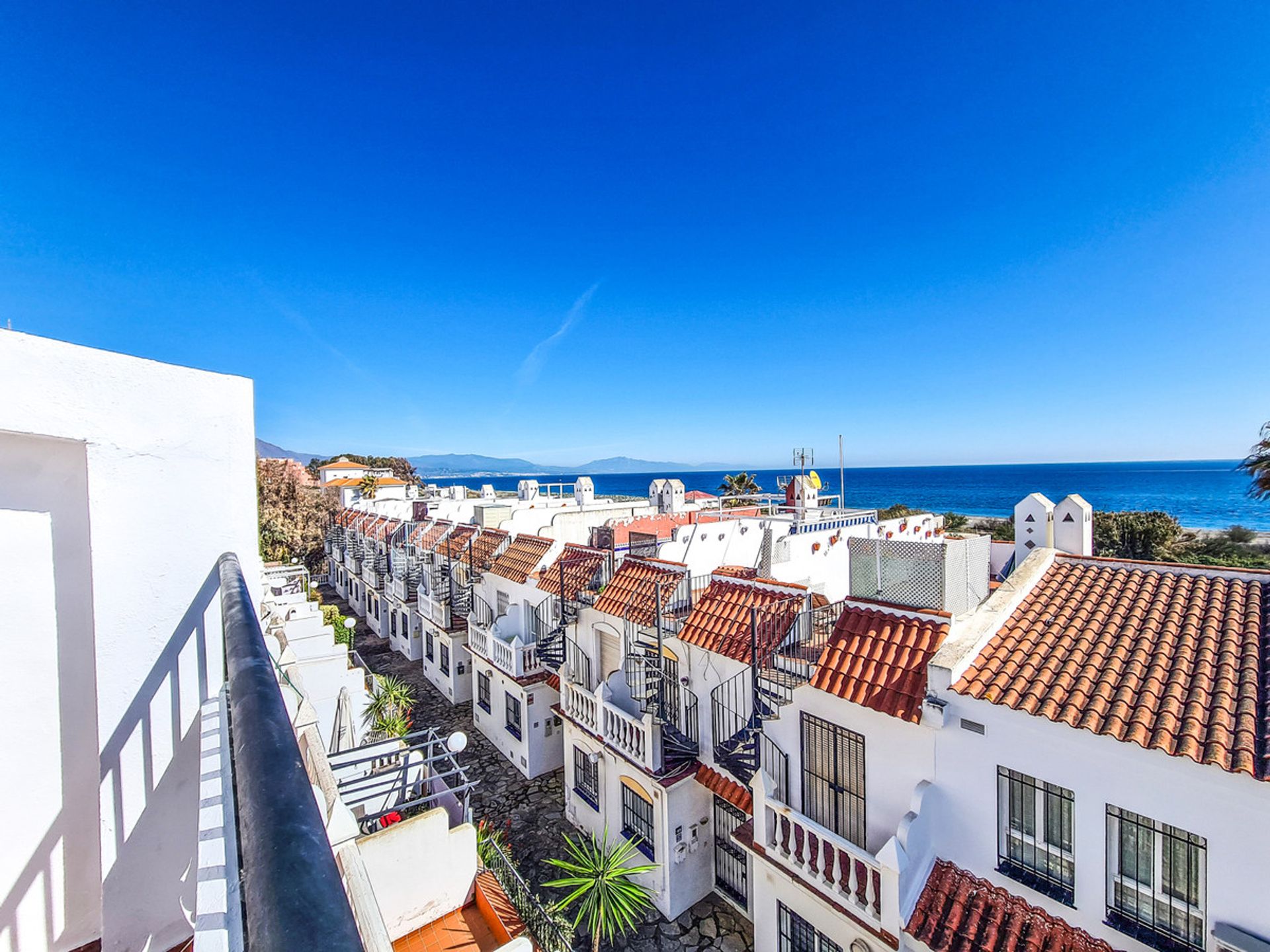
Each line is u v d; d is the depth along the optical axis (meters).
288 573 33.56
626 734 14.59
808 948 10.91
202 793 2.92
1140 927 7.60
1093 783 7.81
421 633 33.03
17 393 3.42
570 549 21.11
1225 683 7.63
